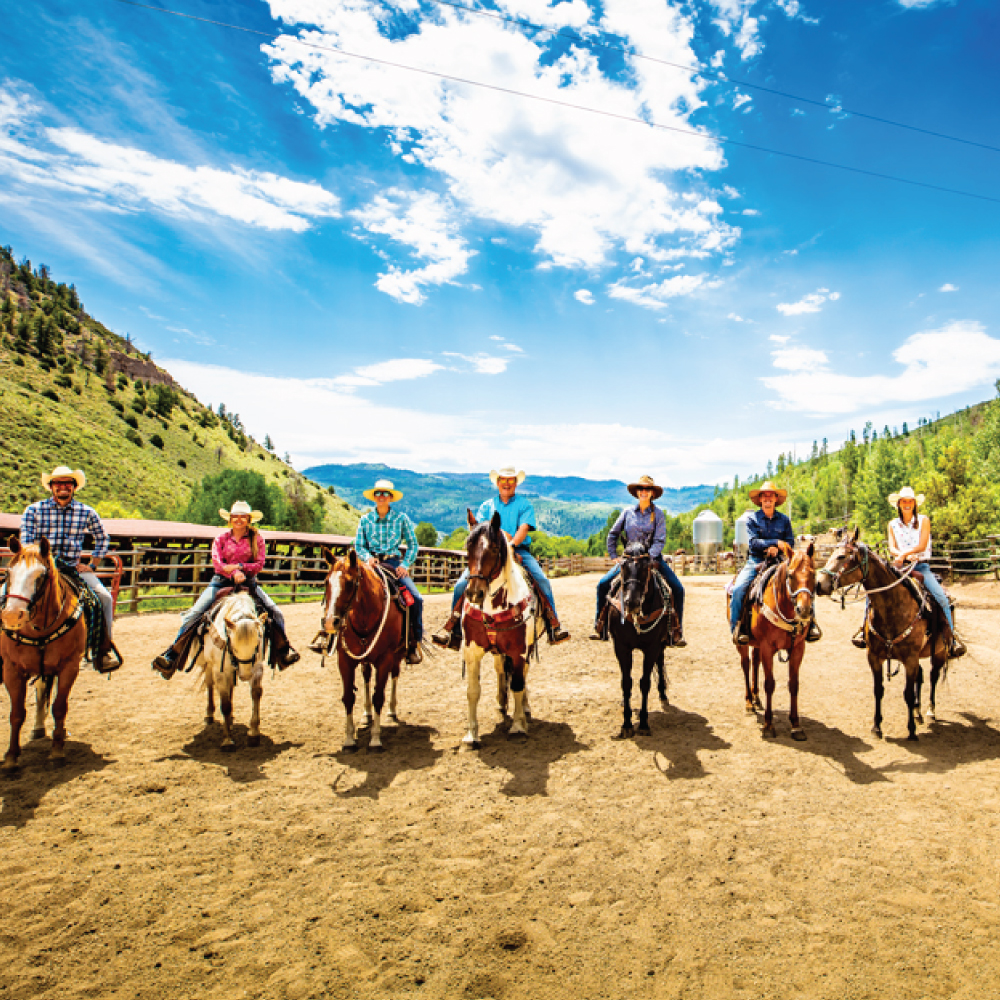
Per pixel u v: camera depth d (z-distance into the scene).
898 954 3.33
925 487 38.03
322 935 3.51
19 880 3.97
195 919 3.64
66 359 164.12
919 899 3.82
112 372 174.50
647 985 3.14
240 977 3.19
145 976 3.18
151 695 8.27
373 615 6.34
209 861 4.26
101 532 6.55
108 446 123.69
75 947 3.38
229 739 6.36
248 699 8.26
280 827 4.76
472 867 4.23
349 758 6.24
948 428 93.50
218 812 4.99
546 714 7.87
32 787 5.36
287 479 170.00
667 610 7.12
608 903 3.83
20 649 5.55
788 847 4.47
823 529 87.19
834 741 6.78
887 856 4.32
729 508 126.81
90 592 6.27
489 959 3.33
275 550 24.16
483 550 6.12
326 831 4.71
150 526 18.69
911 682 6.79
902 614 6.72
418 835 4.67
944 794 5.34
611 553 7.66
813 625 7.34
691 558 52.00
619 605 6.76
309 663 10.51
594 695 8.77
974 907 3.73
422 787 5.55
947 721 7.48
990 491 34.66
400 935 3.53
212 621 6.38
